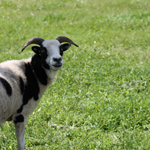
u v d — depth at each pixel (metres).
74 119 8.65
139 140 7.68
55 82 11.03
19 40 16.22
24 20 20.03
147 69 12.04
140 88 10.67
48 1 25.44
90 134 8.02
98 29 18.86
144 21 19.86
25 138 7.80
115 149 7.27
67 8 24.05
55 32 18.03
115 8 23.83
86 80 11.18
